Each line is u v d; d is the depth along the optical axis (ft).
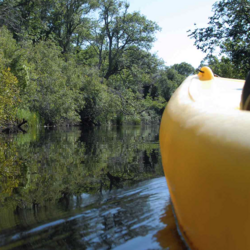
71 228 5.75
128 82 96.12
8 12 67.72
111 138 31.86
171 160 4.76
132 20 93.09
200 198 3.67
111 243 5.03
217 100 5.49
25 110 47.75
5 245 5.08
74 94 59.06
